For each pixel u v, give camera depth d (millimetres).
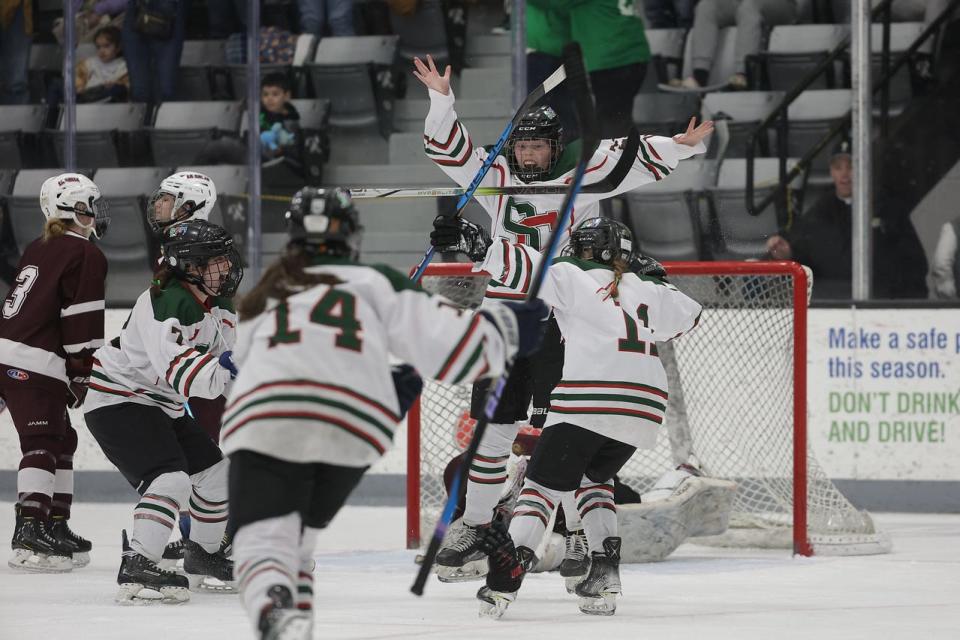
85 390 15484
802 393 16969
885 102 24703
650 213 25766
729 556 16969
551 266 12086
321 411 7727
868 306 22172
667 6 26281
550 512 12047
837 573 15125
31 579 14586
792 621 11547
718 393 20875
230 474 7938
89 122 27453
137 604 12531
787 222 25125
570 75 9305
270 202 27234
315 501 8281
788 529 17703
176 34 27188
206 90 27234
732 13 26172
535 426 14836
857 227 23562
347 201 8398
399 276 8203
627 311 11945
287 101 27344
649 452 21109
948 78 24422
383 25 28312
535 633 10844
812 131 25500
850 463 22266
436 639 10492
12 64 27797
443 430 19156
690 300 12438
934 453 21938
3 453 25031
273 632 7137
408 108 28578
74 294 15375
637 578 14758
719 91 26234
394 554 17219
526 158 14156
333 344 7832
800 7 26203
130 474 12742
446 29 27875
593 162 14289
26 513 15242
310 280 8039
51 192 15680
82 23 27469
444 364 8039
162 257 12781
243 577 7582
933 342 21922
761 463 20391
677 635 10742
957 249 23969
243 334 8141
